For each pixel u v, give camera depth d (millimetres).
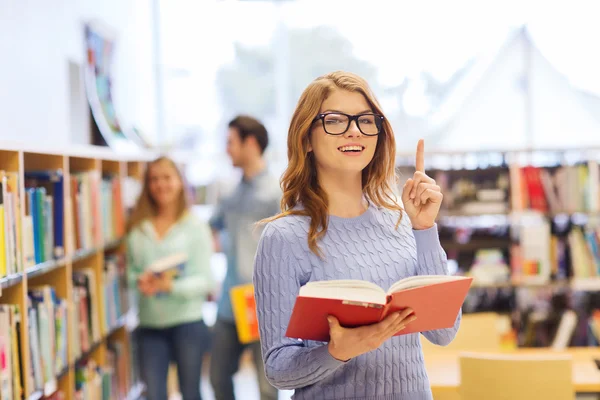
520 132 7137
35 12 4039
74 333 3350
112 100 5145
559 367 3137
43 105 4102
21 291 2619
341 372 1748
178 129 7344
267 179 4191
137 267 4141
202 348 4113
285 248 1766
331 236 1809
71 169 3848
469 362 3229
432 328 1680
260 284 1777
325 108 1797
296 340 1737
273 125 7531
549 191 5051
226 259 4219
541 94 7062
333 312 1516
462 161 5484
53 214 3154
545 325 5043
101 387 3758
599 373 3496
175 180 4152
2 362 2441
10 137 3600
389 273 1818
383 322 1519
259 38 7473
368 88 1842
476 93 7207
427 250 1840
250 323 3986
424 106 7301
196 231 4203
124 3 6156
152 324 4031
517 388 3156
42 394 2846
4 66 3578
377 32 7367
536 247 5027
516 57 7137
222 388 4188
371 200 1937
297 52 7516
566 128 7039
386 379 1763
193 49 7336
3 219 2496
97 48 5023
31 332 2730
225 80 7438
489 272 5047
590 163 5039
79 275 3605
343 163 1779
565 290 5199
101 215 3889
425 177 1833
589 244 5020
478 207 5062
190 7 7320
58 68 4375
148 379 3979
